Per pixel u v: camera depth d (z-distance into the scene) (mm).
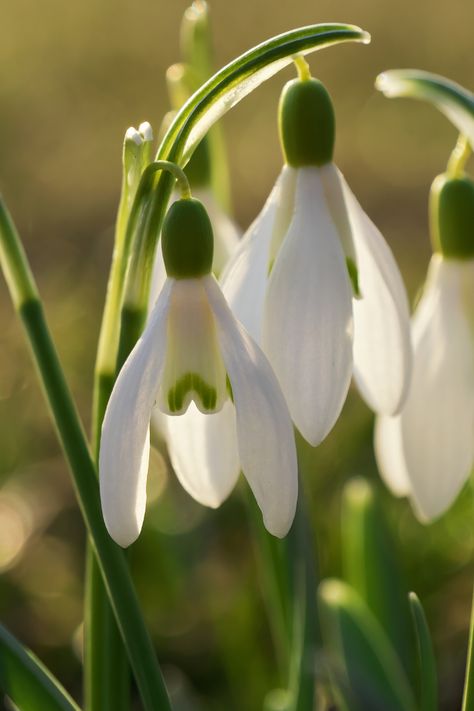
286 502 240
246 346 243
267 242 255
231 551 446
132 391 241
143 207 250
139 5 1538
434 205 269
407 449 269
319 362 247
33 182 1057
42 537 486
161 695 255
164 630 417
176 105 294
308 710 297
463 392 268
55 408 257
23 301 258
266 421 240
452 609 405
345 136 1179
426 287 271
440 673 381
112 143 1213
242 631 387
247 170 1076
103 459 240
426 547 422
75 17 1522
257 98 1325
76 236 881
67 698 260
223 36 1510
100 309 678
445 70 1374
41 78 1410
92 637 264
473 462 272
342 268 249
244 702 378
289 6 1503
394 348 258
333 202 252
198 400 244
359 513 326
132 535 240
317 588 299
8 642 260
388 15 1475
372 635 306
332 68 1405
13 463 540
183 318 244
